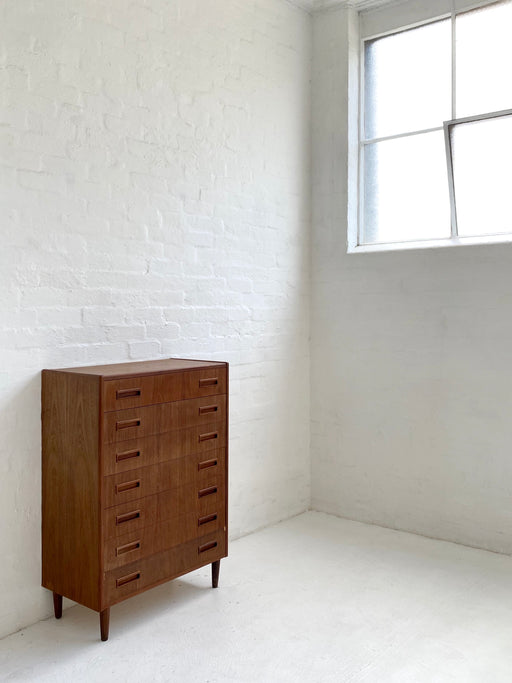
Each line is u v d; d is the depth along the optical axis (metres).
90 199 2.88
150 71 3.13
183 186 3.33
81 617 2.75
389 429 3.92
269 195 3.89
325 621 2.71
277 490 4.02
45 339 2.71
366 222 4.14
